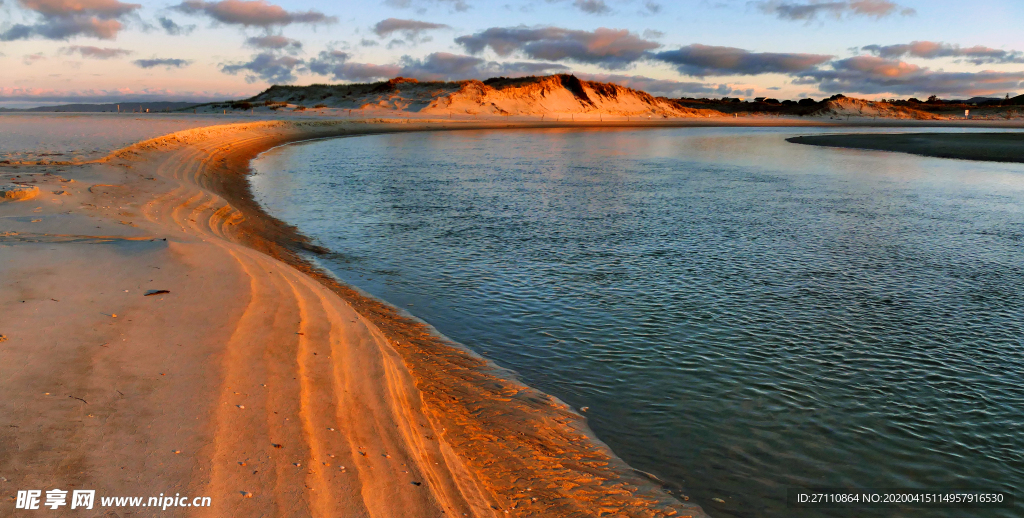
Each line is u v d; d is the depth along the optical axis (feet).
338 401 20.24
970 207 78.54
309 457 16.35
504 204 79.30
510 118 421.59
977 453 23.34
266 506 13.99
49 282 27.68
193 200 60.95
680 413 25.77
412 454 18.38
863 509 20.02
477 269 47.55
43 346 20.63
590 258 51.29
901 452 23.27
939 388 28.40
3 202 47.11
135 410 17.16
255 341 23.24
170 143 110.11
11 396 17.10
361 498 15.20
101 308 24.80
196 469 14.85
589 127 368.89
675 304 39.63
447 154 162.71
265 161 134.31
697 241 58.13
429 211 73.31
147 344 21.70
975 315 37.99
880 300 40.70
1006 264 49.98
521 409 25.39
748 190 94.89
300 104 498.28
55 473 13.97
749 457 22.71
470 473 19.52
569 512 18.54
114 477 14.14
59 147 91.25
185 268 31.48
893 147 193.16
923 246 56.39
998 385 28.76
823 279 45.50
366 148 181.78
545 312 37.93
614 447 23.11
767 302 40.14
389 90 494.59
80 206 48.65
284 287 30.89
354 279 44.37
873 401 27.07
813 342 33.53
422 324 35.32
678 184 102.32
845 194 90.63
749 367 30.32
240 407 18.16
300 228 62.08
